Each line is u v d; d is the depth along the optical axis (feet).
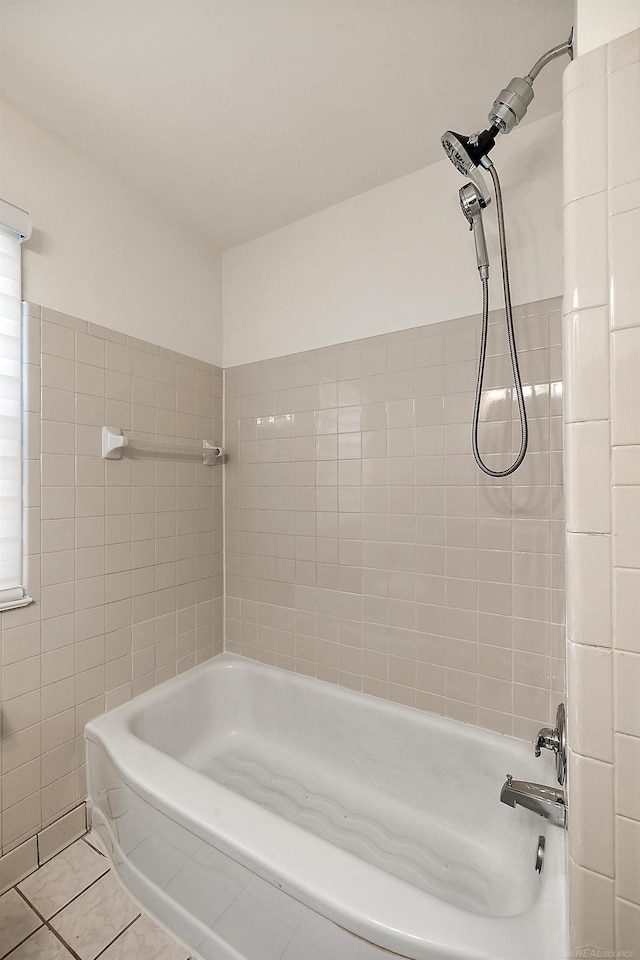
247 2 3.40
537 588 4.63
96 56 3.85
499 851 4.42
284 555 6.43
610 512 2.10
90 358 5.13
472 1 3.41
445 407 5.15
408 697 5.41
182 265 6.40
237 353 6.95
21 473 4.46
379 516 5.60
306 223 6.27
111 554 5.34
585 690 2.15
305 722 5.96
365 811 5.09
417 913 2.79
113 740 4.69
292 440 6.36
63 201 4.87
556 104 4.41
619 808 2.08
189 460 6.46
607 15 2.13
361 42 3.76
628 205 2.05
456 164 4.08
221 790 3.95
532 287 4.65
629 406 2.05
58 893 4.21
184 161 5.18
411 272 5.40
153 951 3.68
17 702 4.39
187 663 6.39
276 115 4.53
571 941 2.22
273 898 3.18
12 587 4.37
